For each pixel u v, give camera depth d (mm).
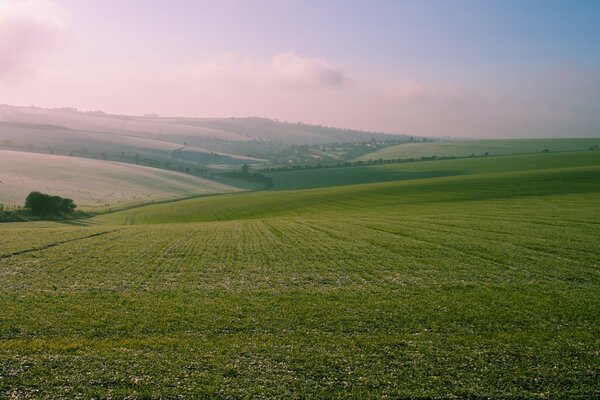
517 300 20500
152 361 14273
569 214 46062
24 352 14664
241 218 73062
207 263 28594
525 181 78438
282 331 17000
